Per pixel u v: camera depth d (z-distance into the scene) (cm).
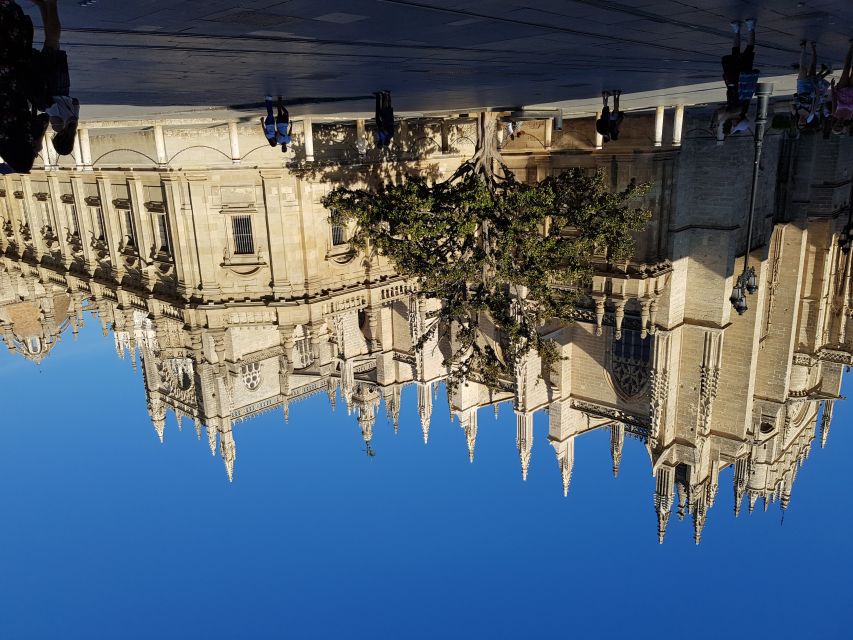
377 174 4047
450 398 5859
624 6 1110
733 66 1283
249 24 1104
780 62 1912
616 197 3547
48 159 4153
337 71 1780
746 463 5756
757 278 4700
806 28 1348
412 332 5881
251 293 3738
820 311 5372
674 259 4312
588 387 5238
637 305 4631
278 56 1461
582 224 3544
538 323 3841
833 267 5428
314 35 1241
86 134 3662
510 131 3941
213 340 3731
